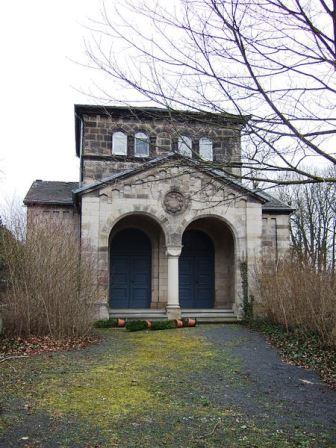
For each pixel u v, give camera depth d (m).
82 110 22.70
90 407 8.14
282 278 16.61
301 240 35.50
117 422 7.41
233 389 9.51
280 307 16.41
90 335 15.38
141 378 10.14
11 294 14.64
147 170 19.50
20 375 10.15
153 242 22.34
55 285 14.76
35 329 14.66
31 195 22.20
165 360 12.03
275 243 22.11
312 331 14.56
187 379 10.17
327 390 9.67
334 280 14.48
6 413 7.68
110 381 9.84
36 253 14.93
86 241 18.91
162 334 16.48
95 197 19.23
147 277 22.50
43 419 7.47
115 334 16.48
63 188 23.95
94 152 22.77
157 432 7.00
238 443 6.61
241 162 5.61
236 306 20.03
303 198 36.25
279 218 22.34
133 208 19.45
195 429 7.15
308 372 11.23
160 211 19.66
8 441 6.52
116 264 22.42
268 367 11.59
